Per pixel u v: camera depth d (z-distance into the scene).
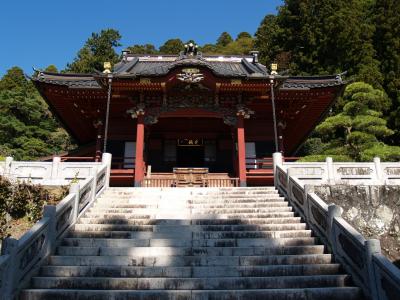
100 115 23.16
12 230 12.54
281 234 10.01
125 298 7.18
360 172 15.07
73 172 14.69
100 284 7.68
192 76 19.06
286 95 20.88
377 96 22.62
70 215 10.31
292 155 31.39
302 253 9.15
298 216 11.45
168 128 24.41
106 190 14.13
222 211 11.93
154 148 24.20
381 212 13.90
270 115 23.44
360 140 21.45
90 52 66.56
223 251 9.08
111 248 9.05
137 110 19.84
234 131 21.53
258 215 11.50
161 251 9.05
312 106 22.89
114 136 23.23
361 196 14.15
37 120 43.91
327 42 43.28
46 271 8.16
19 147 40.31
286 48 49.53
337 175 15.01
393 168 15.20
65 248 9.02
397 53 41.19
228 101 20.42
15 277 7.09
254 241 9.56
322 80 21.91
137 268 8.21
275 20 54.81
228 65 26.92
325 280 7.84
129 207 12.34
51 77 20.95
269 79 18.89
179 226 10.37
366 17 46.69
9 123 39.50
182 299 7.20
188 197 13.37
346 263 8.29
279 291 7.31
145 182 19.03
